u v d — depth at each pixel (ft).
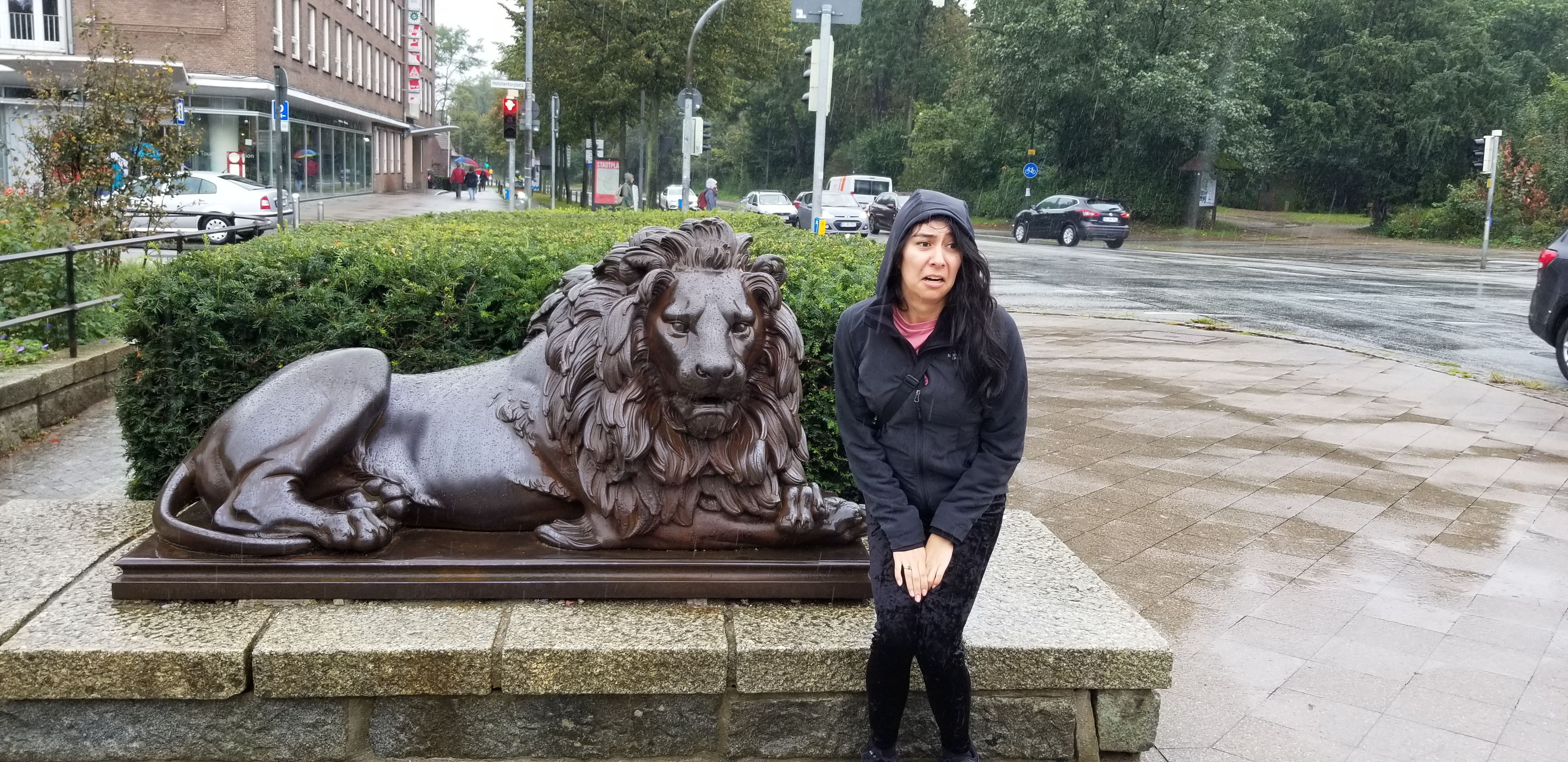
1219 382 31.65
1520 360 38.40
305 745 8.95
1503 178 119.03
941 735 8.93
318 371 10.05
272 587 9.40
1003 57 131.54
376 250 15.08
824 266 17.03
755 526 10.03
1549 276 34.63
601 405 9.64
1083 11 125.08
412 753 9.06
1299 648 13.24
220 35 104.58
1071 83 126.41
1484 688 12.21
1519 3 160.76
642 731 9.21
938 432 8.43
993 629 9.71
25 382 22.33
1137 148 133.39
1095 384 30.83
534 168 177.27
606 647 8.93
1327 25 141.18
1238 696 11.93
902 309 8.32
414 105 217.56
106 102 39.99
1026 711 9.51
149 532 11.37
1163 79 120.47
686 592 9.81
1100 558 16.40
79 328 27.50
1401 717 11.50
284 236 18.43
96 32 101.04
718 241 9.39
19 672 8.54
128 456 13.98
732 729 9.29
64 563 10.41
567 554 9.79
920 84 200.44
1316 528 18.08
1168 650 9.41
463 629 9.12
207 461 9.91
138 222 60.75
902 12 197.16
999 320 8.20
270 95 107.14
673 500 9.84
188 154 42.22
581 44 107.04
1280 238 124.77
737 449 9.82
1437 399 29.81
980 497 8.35
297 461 9.69
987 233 127.85
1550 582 15.76
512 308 14.24
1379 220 140.05
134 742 8.83
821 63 41.63
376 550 9.59
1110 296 56.95
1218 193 143.02
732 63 111.14
